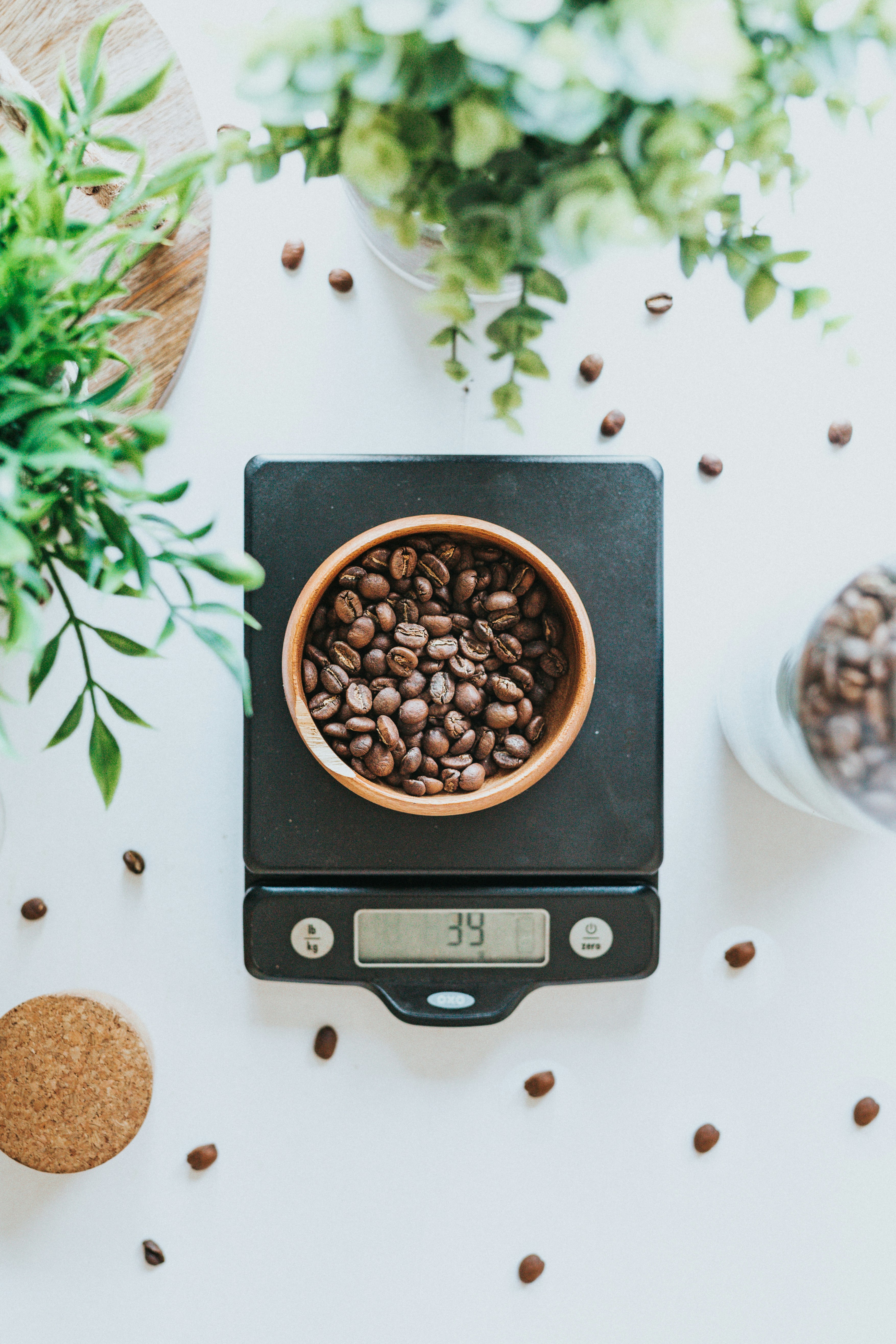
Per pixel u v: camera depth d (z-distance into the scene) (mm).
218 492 671
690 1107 688
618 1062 686
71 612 536
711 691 683
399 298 669
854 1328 692
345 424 671
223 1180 685
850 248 675
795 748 614
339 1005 682
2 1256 685
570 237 494
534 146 507
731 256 542
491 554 620
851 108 545
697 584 682
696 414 678
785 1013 687
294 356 669
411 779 607
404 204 515
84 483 524
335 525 641
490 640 615
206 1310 687
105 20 512
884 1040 688
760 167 526
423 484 642
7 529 482
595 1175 688
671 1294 691
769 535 682
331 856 644
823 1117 689
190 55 654
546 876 654
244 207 665
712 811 683
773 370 679
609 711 646
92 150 618
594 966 652
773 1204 691
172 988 681
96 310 652
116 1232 685
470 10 465
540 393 674
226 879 679
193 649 676
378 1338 689
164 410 667
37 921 678
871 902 686
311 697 613
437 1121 685
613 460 645
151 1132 682
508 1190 687
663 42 469
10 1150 665
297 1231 686
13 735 675
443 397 671
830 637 584
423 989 652
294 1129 684
